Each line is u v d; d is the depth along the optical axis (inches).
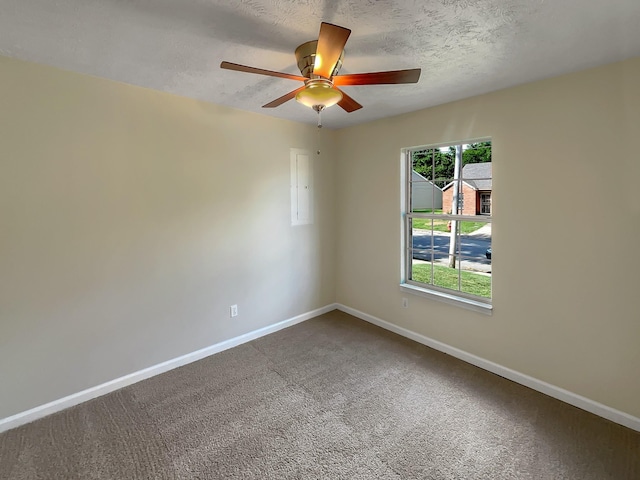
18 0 55.2
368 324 148.4
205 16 60.5
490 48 73.1
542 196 93.5
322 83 67.6
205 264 117.7
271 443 78.1
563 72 86.0
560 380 93.4
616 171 80.8
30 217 83.6
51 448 77.0
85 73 88.5
